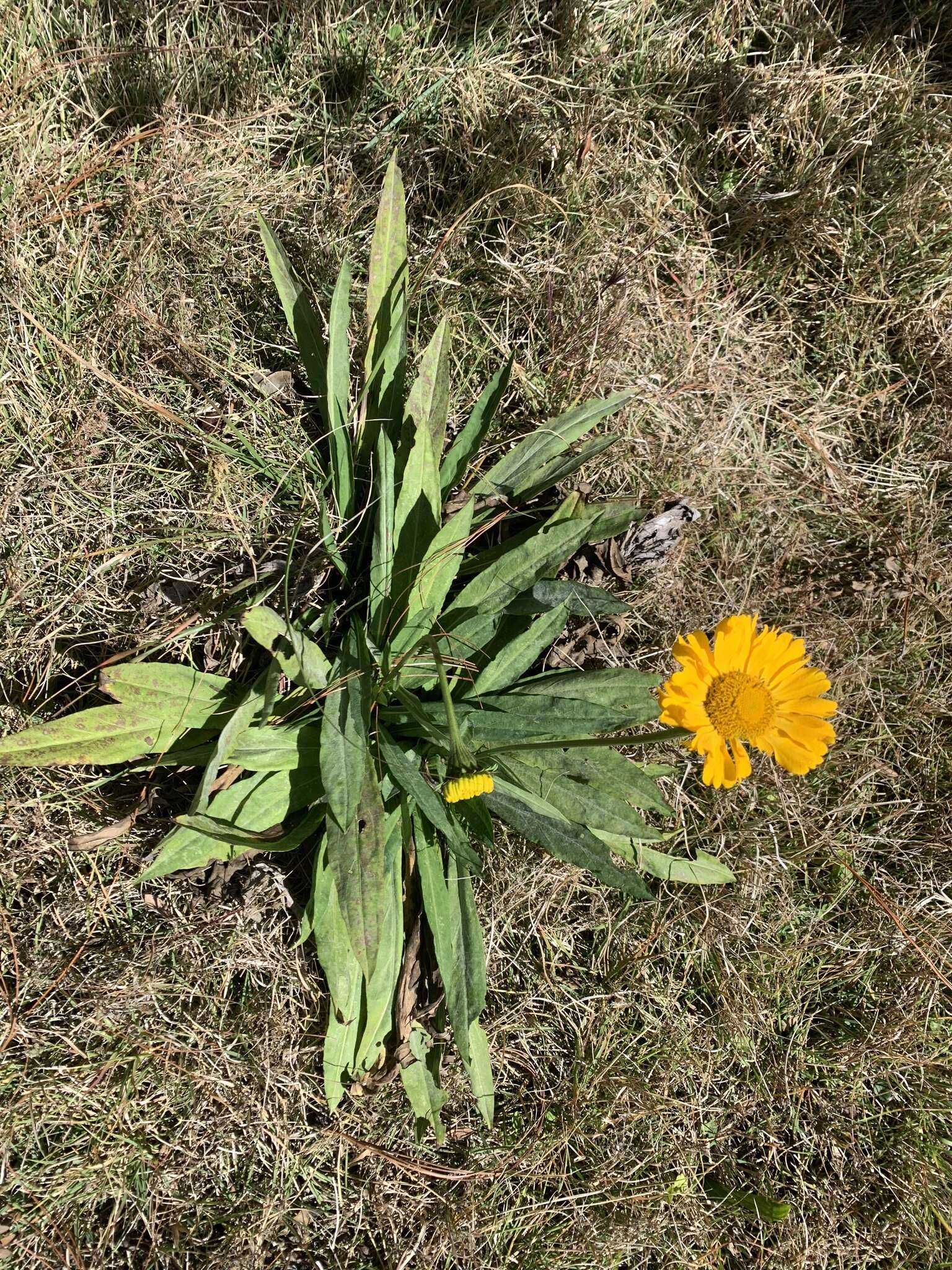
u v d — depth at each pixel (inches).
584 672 70.7
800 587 90.0
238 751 64.7
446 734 61.3
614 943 82.8
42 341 77.0
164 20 86.1
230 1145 73.4
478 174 89.7
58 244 77.5
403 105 89.7
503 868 79.0
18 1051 70.6
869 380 96.7
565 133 91.3
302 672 64.6
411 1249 74.0
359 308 85.1
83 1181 70.0
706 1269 78.1
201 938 74.1
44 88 81.0
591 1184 77.7
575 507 72.9
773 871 84.9
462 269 88.4
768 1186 81.0
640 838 64.8
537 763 66.4
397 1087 75.7
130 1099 71.6
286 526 78.8
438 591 71.4
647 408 89.2
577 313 88.7
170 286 80.0
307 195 85.6
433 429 73.7
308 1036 75.4
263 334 83.2
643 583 85.7
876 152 97.3
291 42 88.7
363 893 59.1
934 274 96.0
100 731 64.9
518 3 92.6
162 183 80.3
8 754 62.3
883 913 85.8
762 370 94.1
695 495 89.4
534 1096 80.0
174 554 76.8
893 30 100.4
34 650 73.8
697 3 96.0
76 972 72.9
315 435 81.9
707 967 84.4
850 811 86.9
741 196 96.0
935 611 89.7
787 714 54.8
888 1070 83.9
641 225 92.5
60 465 76.0
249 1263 71.4
